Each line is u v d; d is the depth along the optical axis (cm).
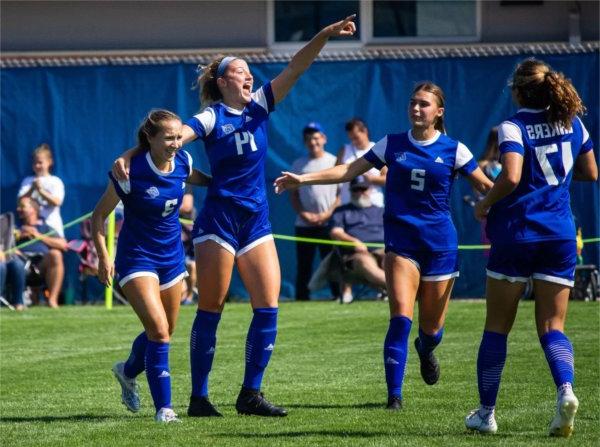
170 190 2162
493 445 1870
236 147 2227
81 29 5569
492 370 1989
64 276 4966
